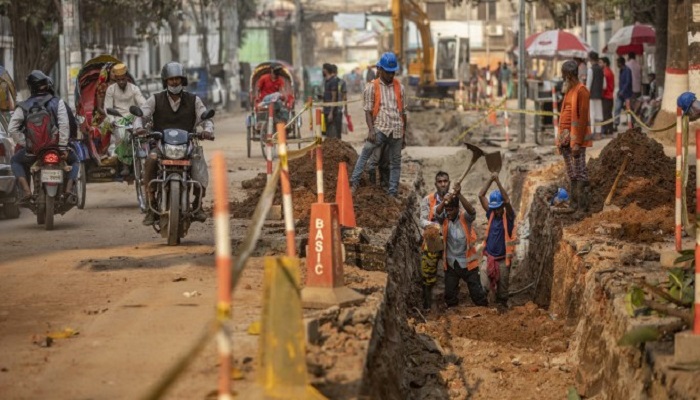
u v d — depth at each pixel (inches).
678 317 811.4
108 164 1700.3
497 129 3636.8
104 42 4884.4
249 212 1428.4
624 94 3051.2
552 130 2896.2
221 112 5693.9
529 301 1512.1
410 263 1403.8
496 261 1449.3
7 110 1834.4
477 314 1341.0
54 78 4298.7
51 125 1418.6
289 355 642.2
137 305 880.3
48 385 669.9
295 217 1284.4
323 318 810.2
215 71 6259.8
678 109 1048.2
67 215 1572.3
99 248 1223.5
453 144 3609.7
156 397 487.8
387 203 1432.1
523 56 2861.7
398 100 1483.8
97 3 3703.3
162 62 6879.9
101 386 667.4
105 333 792.9
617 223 1263.5
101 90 1721.2
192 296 912.9
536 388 1005.8
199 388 660.1
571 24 5920.3
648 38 3427.7
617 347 877.8
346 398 658.8
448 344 1145.4
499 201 1446.9
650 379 767.7
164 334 787.4
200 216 1230.3
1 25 4018.2
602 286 1007.6
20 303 904.9
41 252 1198.9
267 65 2731.3
